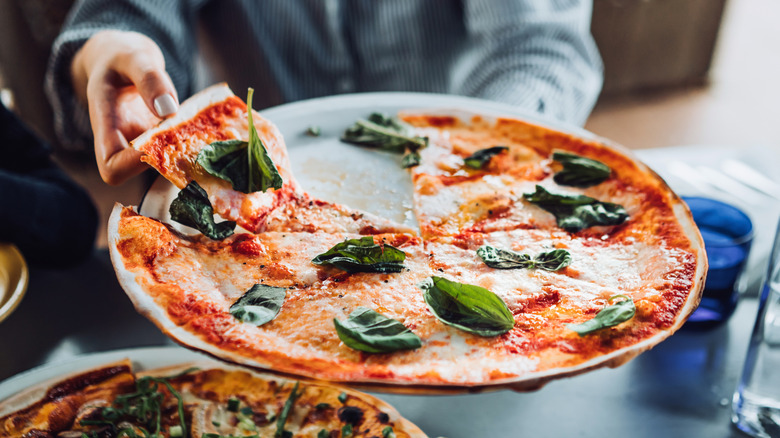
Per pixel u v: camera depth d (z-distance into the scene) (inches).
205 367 23.4
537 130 26.3
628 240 22.2
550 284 20.9
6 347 24.5
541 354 18.8
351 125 27.3
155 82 22.2
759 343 21.0
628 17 75.6
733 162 32.0
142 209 21.7
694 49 80.6
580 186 24.4
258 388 23.0
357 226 22.7
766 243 27.5
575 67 38.2
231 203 21.6
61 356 24.3
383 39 42.3
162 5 38.6
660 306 19.8
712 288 23.7
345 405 22.4
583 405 22.4
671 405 22.3
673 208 22.6
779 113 76.3
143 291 19.3
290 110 27.5
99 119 23.5
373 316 19.3
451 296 19.6
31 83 66.2
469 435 21.7
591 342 19.1
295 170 25.1
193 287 19.8
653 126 74.5
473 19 39.6
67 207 30.6
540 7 38.6
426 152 25.9
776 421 21.1
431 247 22.1
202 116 22.2
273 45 42.4
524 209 23.7
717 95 80.2
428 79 43.3
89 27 35.9
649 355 23.7
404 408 22.4
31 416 21.9
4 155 32.4
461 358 18.8
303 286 20.4
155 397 22.3
